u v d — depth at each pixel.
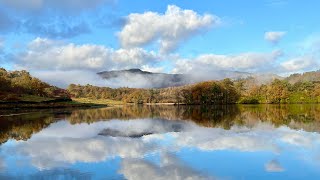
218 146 32.03
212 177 21.16
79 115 87.81
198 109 119.69
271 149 29.95
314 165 23.72
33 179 21.14
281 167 23.36
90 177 21.39
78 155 28.47
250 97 186.12
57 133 45.12
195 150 30.03
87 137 40.66
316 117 67.44
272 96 179.75
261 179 20.61
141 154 28.58
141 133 44.06
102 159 26.61
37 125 57.41
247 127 48.81
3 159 27.05
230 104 173.62
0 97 137.62
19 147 33.25
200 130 46.00
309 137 36.91
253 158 26.28
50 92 195.75
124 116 83.69
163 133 43.41
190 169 23.09
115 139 38.44
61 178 21.27
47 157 27.72
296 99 180.88
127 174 21.97
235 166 23.83
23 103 136.00
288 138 36.44
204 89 176.62
